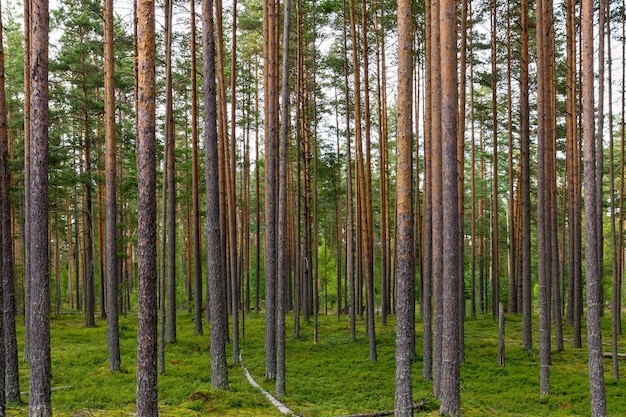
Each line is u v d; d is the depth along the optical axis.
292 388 14.30
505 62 27.03
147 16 8.40
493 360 18.64
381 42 24.52
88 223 26.88
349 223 22.59
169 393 13.03
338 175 28.62
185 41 22.38
